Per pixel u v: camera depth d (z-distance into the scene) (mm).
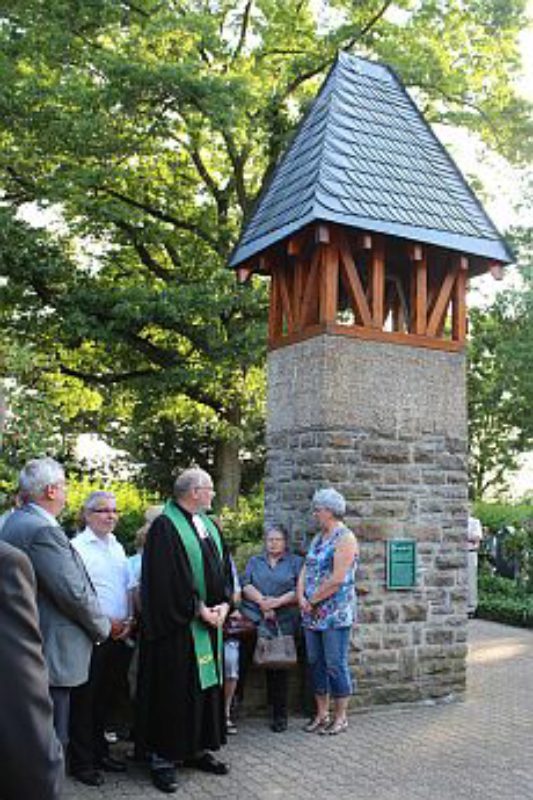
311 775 5520
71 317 14602
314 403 7223
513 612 12508
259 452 20547
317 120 8148
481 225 7871
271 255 8086
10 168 15367
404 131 8250
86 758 5328
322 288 7230
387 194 7496
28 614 1777
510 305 21281
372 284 7395
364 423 7246
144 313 14586
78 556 4863
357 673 7043
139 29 14578
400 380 7438
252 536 12961
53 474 4840
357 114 8078
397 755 5945
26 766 1686
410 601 7332
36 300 15625
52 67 14680
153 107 14188
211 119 13797
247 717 6891
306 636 6555
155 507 6410
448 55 16062
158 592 5387
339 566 6375
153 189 16750
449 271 7785
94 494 5824
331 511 6551
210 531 5852
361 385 7254
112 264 17469
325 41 15969
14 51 14633
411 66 15328
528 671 8953
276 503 7758
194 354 16469
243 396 16312
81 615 4727
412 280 7781
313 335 7305
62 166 14953
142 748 5590
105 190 15875
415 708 7250
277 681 6508
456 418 7695
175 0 15305
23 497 4883
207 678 5434
